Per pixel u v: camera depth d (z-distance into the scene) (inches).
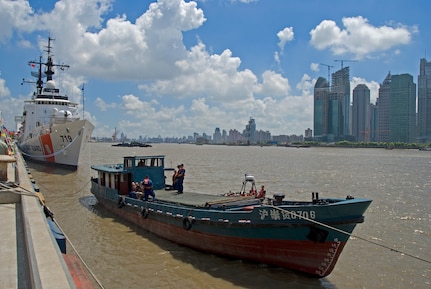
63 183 1497.3
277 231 553.3
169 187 953.5
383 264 633.6
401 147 7726.4
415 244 748.0
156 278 549.0
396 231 845.8
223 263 608.7
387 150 7504.9
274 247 564.7
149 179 848.9
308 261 547.8
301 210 538.0
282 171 2386.8
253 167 2719.0
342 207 518.9
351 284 549.0
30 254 266.7
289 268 569.9
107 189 976.3
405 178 1988.2
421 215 1015.0
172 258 631.2
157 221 745.0
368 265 628.1
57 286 211.2
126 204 864.9
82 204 1076.5
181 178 881.5
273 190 1509.6
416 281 562.9
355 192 1457.9
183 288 516.7
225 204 658.2
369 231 845.8
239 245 594.2
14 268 288.4
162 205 725.3
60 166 1940.2
